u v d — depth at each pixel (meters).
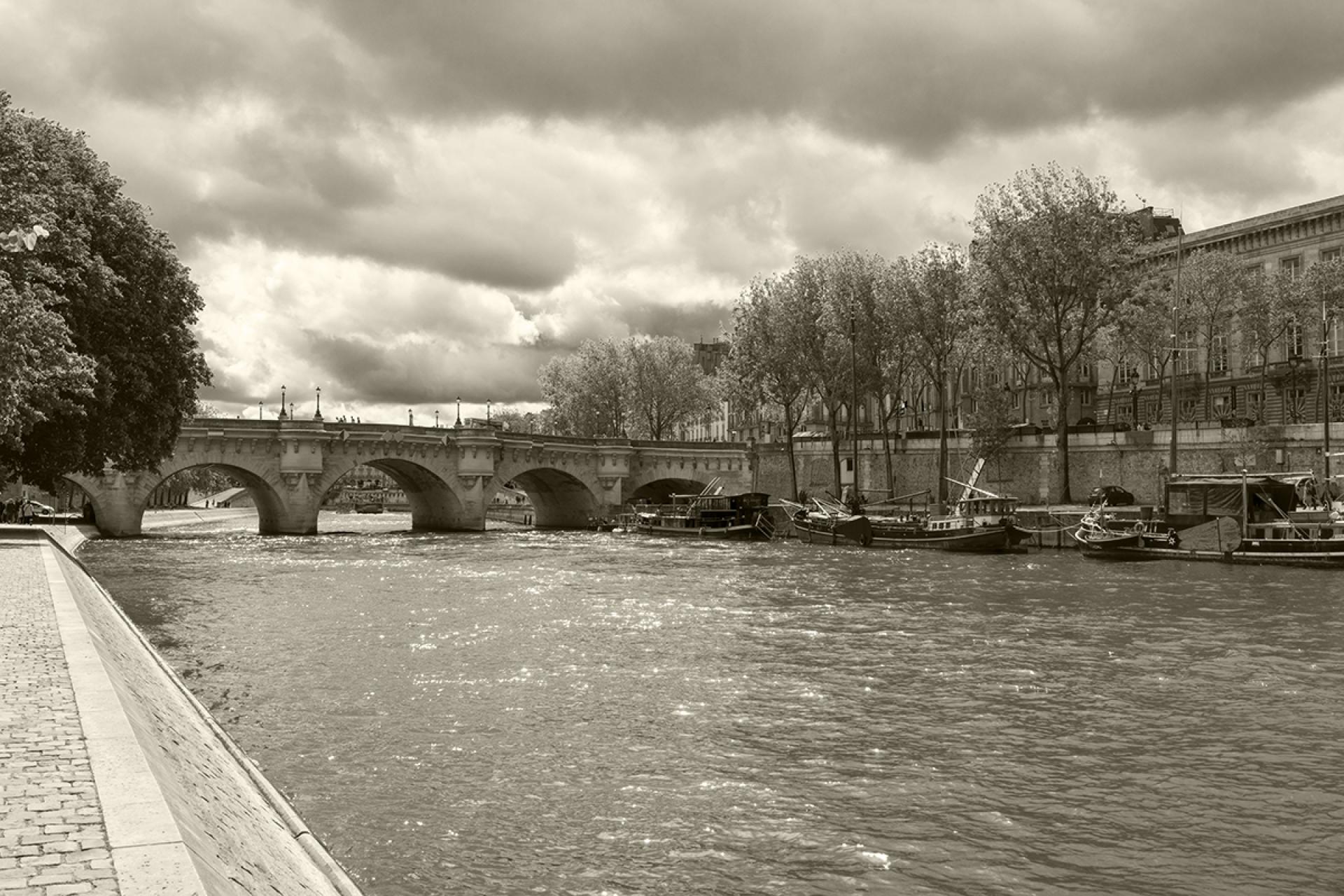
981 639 32.00
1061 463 72.62
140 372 48.12
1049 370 73.50
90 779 9.13
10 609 20.50
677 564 60.50
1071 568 53.56
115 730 10.88
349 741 21.00
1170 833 15.79
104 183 48.41
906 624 35.19
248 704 24.06
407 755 20.05
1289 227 83.12
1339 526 52.50
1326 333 73.38
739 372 94.56
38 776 9.17
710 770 19.09
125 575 53.09
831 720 22.45
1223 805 16.92
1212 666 27.42
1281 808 16.73
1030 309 72.00
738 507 90.75
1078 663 28.05
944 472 82.12
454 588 47.62
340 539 87.50
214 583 49.28
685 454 112.12
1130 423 94.50
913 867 14.71
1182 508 59.66
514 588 47.69
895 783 18.22
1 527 50.91
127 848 7.36
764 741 20.98
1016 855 15.06
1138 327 76.19
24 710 11.85
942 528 68.50
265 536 90.00
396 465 101.00
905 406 102.00
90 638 17.03
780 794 17.73
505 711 23.47
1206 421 77.81
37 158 42.62
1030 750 20.08
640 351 133.88
